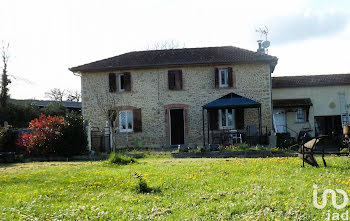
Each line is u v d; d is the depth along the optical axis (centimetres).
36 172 1059
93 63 2286
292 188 686
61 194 743
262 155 1558
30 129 1786
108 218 579
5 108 2758
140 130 2188
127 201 670
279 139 2014
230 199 638
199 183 791
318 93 2431
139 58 2311
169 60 2209
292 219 526
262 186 724
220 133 2041
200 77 2172
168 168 1053
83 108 2231
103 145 2070
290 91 2459
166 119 2177
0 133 1758
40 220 577
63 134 1655
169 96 2181
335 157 1234
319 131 2472
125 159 1275
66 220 573
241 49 2320
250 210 570
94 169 1105
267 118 2116
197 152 1612
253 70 2142
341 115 2389
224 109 2138
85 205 650
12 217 589
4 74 2970
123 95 2209
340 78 2459
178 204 631
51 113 2858
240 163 1106
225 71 2172
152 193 727
